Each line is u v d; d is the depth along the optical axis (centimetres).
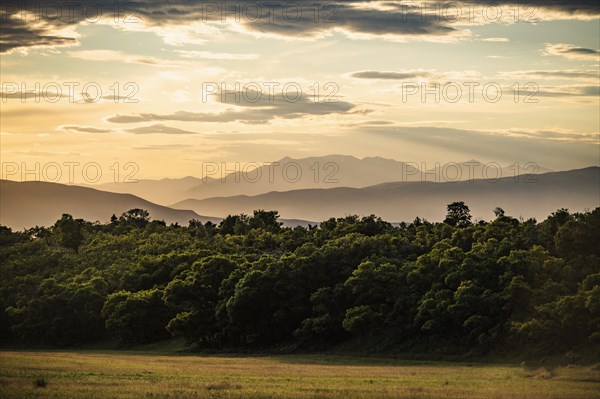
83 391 5412
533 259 9862
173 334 11938
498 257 10525
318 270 11650
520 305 9406
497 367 8425
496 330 9338
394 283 10819
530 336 8775
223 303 11644
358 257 11994
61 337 13525
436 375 7294
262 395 5203
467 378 6906
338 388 5725
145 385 5831
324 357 10269
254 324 11619
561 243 10125
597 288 8444
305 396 5178
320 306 11075
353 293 10938
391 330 10750
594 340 8250
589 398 5328
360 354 10456
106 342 13388
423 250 12375
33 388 5562
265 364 9056
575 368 7819
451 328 10119
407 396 5231
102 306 13488
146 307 12531
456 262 10475
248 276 11381
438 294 10012
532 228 11800
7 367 7869
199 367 8288
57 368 7788
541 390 5725
